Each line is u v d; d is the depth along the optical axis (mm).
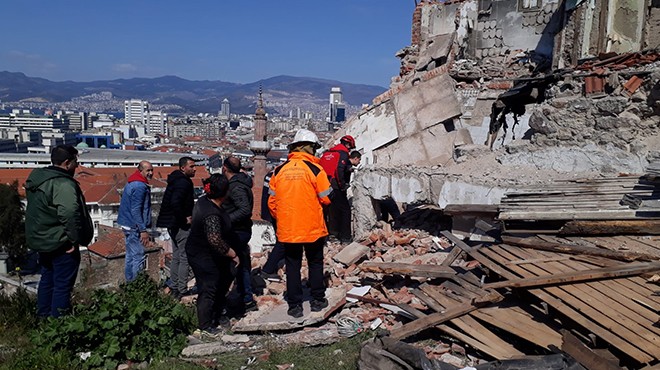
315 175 5352
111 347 4848
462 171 8406
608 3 8242
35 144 160250
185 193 6727
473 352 4562
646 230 5555
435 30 13773
